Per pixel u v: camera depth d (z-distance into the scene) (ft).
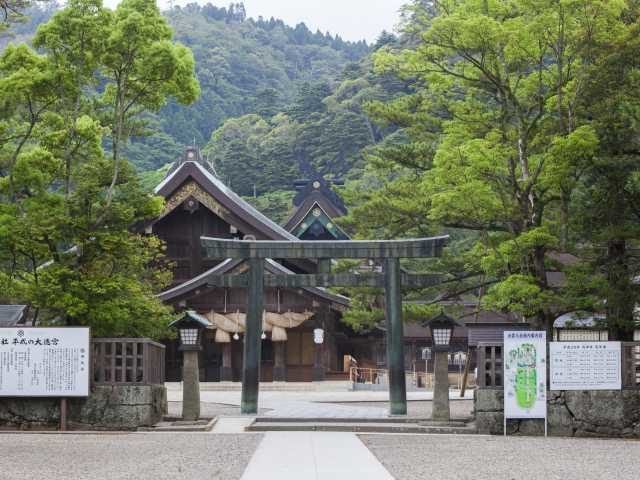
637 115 85.56
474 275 102.12
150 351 79.25
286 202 294.66
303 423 79.92
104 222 82.69
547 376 76.43
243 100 502.79
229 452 58.39
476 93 102.83
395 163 106.73
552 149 83.10
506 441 68.39
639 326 84.58
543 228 84.74
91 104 95.50
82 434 72.28
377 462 52.95
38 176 84.79
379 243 88.84
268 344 159.94
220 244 89.20
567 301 83.41
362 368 169.07
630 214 86.33
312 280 90.02
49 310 86.99
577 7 83.41
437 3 99.25
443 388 81.35
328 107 341.00
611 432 75.41
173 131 435.12
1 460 53.52
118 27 82.64
